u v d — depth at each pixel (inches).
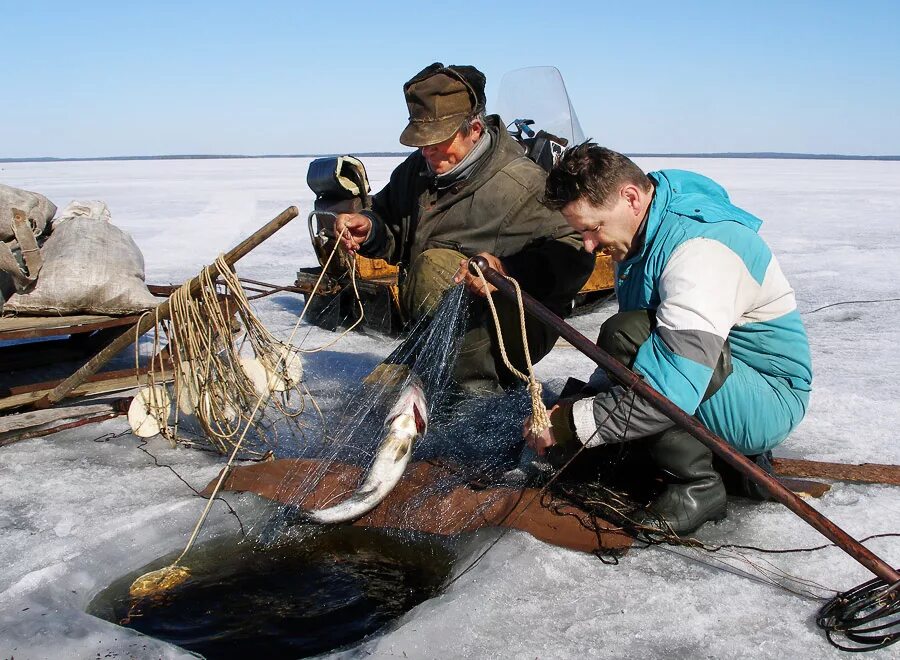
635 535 106.2
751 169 2224.4
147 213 666.2
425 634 85.5
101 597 99.3
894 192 1058.1
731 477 117.7
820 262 383.6
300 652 89.3
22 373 179.8
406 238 156.6
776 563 101.0
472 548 106.5
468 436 135.3
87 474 128.7
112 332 190.1
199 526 106.7
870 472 126.0
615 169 102.0
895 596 85.8
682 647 84.8
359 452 133.3
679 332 96.6
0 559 102.6
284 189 1102.4
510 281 104.7
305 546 110.7
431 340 139.4
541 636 86.2
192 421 151.0
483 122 138.0
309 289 233.3
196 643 90.7
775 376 109.3
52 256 152.3
